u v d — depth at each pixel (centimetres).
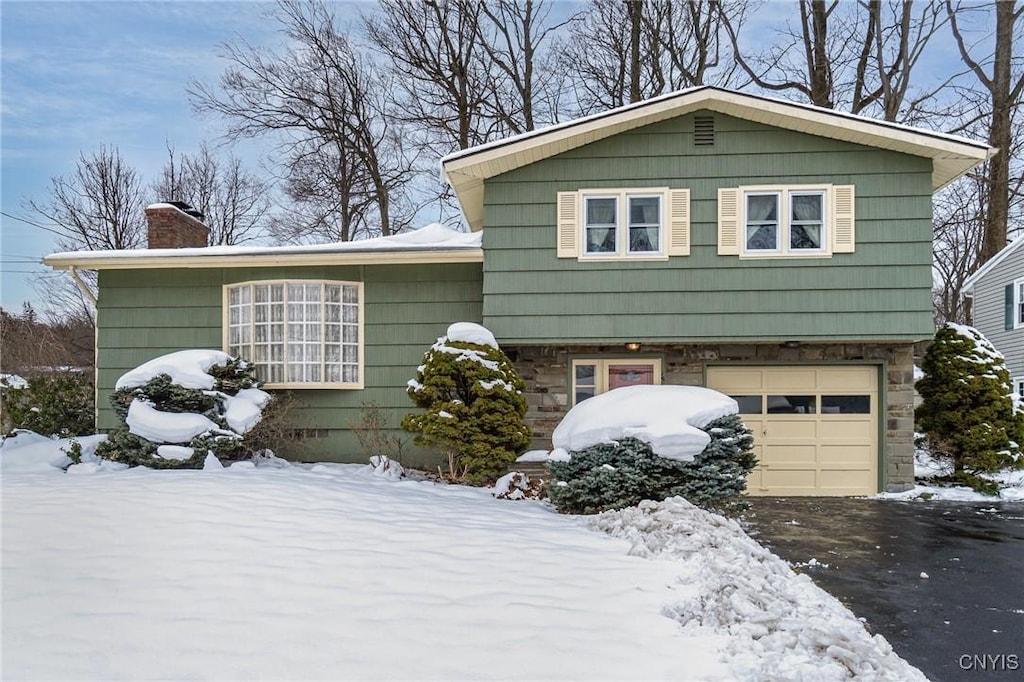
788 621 354
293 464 955
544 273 896
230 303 1009
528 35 1880
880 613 439
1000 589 490
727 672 296
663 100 857
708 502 652
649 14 1762
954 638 396
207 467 839
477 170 895
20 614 325
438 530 523
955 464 959
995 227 1656
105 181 2436
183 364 896
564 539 525
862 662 318
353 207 1997
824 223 865
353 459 984
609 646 317
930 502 856
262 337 985
